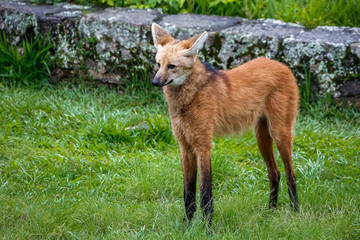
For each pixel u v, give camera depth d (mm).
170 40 7098
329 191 7926
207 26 12219
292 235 6496
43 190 7746
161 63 6688
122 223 6770
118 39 12281
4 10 13023
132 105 11773
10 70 12359
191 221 6855
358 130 10555
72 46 12633
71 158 8766
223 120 7102
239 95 7156
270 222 6855
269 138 7695
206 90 6805
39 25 12773
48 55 12773
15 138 9500
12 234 6352
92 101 11516
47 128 10078
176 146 9695
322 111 11344
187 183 7105
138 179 8102
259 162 9281
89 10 13281
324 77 11305
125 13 13031
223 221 6953
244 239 6383
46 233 6516
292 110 7609
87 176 8281
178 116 6906
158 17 12883
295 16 13250
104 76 12547
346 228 6688
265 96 7426
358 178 8562
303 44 11320
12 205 7074
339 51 11133
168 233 6461
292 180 7555
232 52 11695
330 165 9016
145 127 10188
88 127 9961
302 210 7199
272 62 7637
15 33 12938
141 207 7348
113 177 8250
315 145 9836
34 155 8852
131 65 12281
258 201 7598
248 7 13906
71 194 7707
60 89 12289
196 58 6785
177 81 6668
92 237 6410
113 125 9812
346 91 11234
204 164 6883
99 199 7387
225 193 8148
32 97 11383
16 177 8156
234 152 9500
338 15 13078
